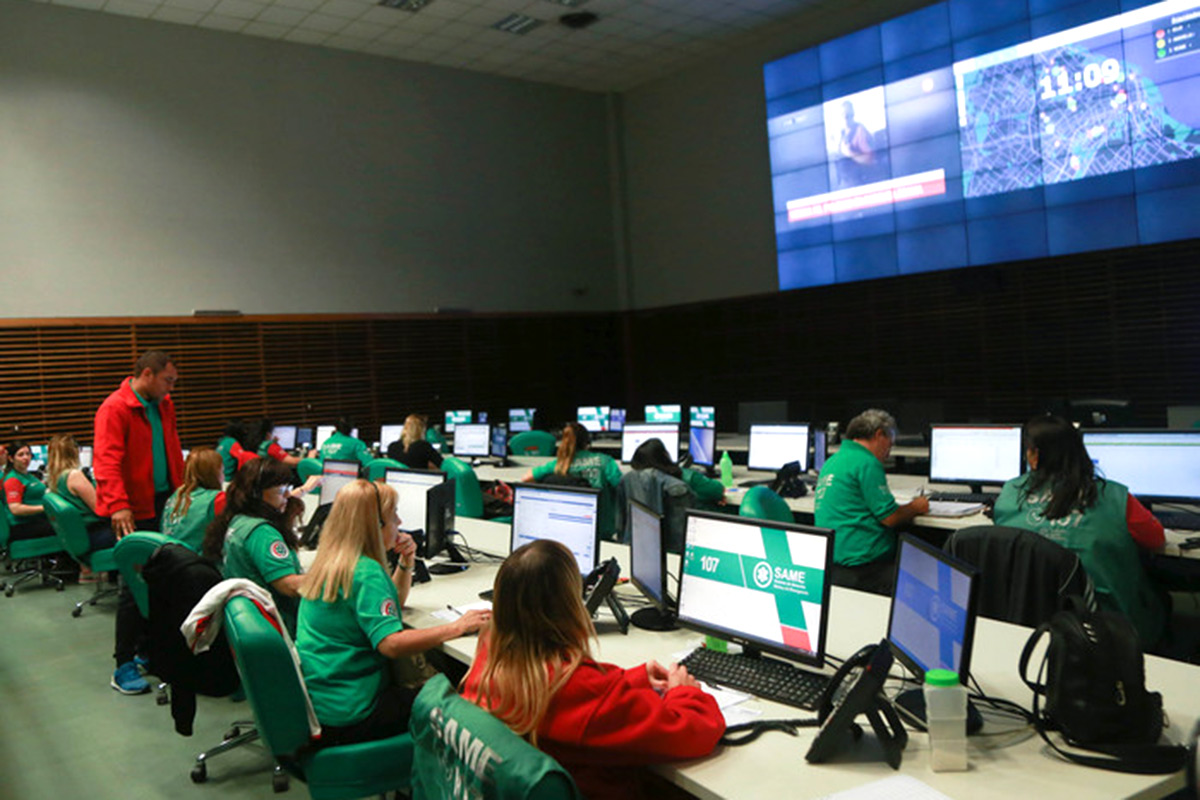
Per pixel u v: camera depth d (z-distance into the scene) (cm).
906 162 998
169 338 1000
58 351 933
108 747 393
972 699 210
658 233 1326
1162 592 363
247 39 1058
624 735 180
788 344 1150
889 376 1040
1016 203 916
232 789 343
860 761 186
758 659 242
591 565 308
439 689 170
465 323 1231
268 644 236
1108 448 393
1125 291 850
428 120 1201
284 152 1084
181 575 305
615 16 1060
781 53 1139
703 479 506
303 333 1095
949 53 954
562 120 1327
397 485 423
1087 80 856
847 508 398
